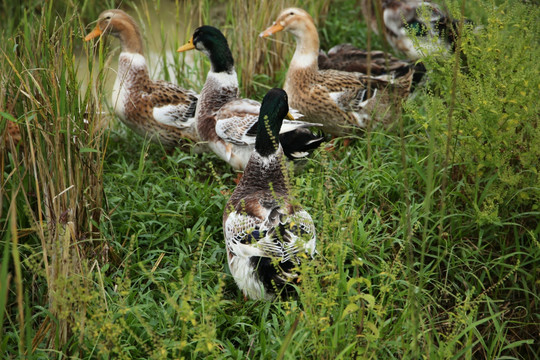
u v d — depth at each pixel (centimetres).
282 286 336
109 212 409
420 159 493
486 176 454
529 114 418
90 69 391
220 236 444
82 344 305
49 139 357
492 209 417
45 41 377
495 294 422
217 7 826
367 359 294
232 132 488
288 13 570
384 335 330
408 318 326
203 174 540
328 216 331
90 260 380
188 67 648
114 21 546
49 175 347
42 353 325
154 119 544
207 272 383
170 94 546
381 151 508
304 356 308
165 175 522
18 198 404
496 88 422
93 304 315
